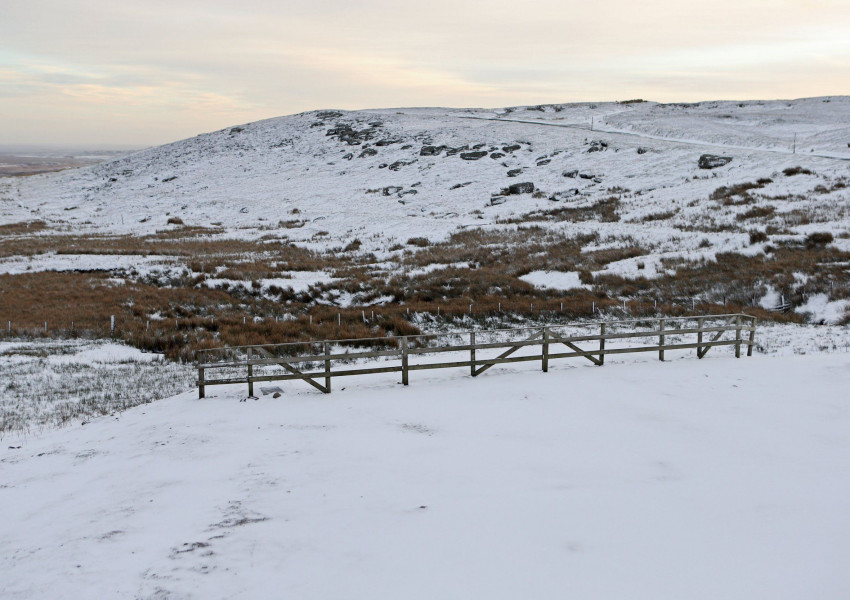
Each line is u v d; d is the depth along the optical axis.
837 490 8.21
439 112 129.88
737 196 50.88
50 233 62.81
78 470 10.12
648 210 51.47
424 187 73.19
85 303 29.98
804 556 6.47
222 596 6.06
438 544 6.95
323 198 74.50
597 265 37.34
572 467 9.28
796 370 14.75
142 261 42.06
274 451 10.40
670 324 25.81
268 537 7.29
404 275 38.03
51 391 16.17
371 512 7.89
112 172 107.69
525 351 19.83
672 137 82.56
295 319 28.91
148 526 7.83
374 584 6.16
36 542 7.57
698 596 5.77
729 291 30.86
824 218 40.12
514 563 6.48
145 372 18.72
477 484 8.70
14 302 29.70
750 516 7.48
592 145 78.75
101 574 6.64
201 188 86.94
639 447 10.11
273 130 117.81
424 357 19.83
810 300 28.11
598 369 15.45
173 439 11.27
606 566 6.36
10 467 10.42
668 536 7.00
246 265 42.19
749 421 11.32
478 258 41.78
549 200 62.00
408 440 10.69
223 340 23.92
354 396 13.64
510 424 11.43
